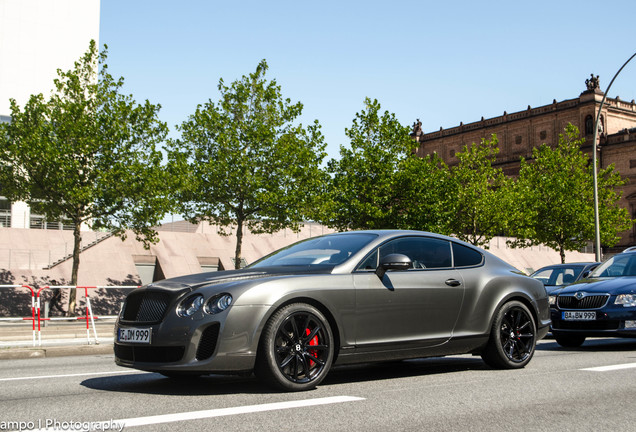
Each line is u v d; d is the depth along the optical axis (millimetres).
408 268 6352
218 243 37750
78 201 26188
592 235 43094
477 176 41781
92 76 28578
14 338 13758
